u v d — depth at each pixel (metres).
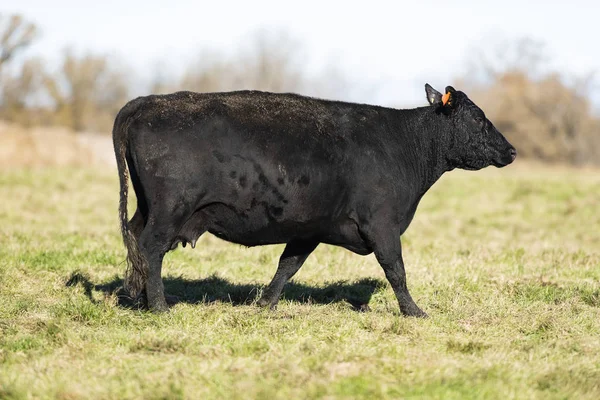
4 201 56.84
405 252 37.28
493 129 24.67
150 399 15.85
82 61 178.62
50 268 29.59
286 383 16.59
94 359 18.61
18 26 170.62
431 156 24.64
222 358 18.50
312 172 22.14
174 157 21.72
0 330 20.92
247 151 21.80
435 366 17.78
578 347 20.50
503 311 24.36
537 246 40.72
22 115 173.38
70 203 58.00
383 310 24.77
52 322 21.12
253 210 22.14
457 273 30.03
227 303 25.00
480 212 60.53
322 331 21.28
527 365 18.56
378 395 16.03
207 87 186.25
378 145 23.27
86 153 103.25
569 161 158.00
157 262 22.23
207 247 37.44
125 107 22.33
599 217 57.03
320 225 22.75
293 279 29.64
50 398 16.03
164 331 20.92
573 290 27.81
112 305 23.53
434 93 24.81
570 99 159.38
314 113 22.91
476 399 16.20
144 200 22.80
